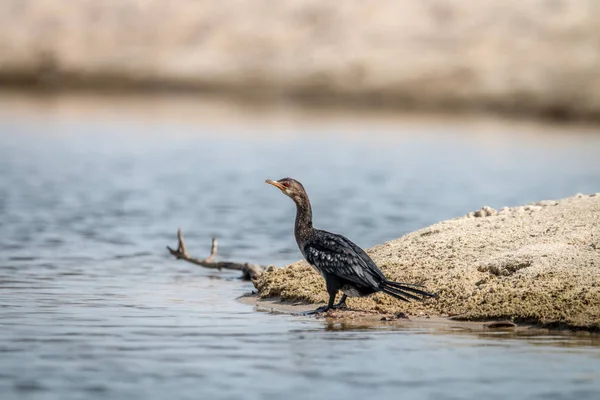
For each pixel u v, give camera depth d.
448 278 14.56
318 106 71.50
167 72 76.88
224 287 17.11
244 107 71.25
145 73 77.19
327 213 30.44
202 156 47.75
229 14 81.00
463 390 10.09
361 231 26.36
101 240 23.70
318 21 79.00
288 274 16.08
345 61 74.38
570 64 70.50
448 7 77.44
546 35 73.31
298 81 73.69
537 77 69.44
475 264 14.88
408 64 73.00
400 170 43.44
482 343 12.10
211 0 82.81
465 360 11.24
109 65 78.31
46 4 84.00
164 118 65.81
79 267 19.31
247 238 25.16
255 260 21.23
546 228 15.88
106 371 10.68
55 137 54.22
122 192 34.75
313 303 14.70
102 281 17.53
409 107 69.81
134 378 10.42
